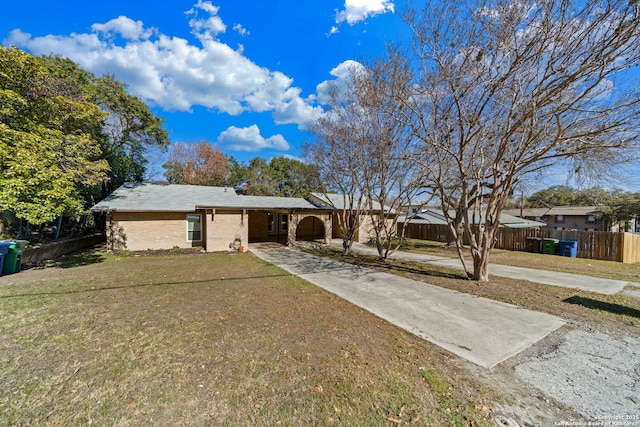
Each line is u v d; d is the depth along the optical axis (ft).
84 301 18.02
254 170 108.06
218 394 8.80
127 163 60.29
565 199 114.73
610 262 40.60
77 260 34.17
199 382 9.42
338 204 64.90
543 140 22.59
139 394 8.70
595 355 11.87
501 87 21.72
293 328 14.30
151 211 43.16
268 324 14.76
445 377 10.05
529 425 7.68
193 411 7.99
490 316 16.56
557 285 24.49
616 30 15.69
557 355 11.87
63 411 7.84
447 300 19.72
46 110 30.01
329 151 42.75
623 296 21.15
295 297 20.01
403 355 11.65
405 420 7.79
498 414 8.12
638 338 13.60
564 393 9.20
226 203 48.85
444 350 12.21
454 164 30.48
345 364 10.80
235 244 47.19
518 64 19.88
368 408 8.27
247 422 7.60
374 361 11.09
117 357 10.97
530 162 22.21
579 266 35.94
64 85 32.48
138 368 10.21
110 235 41.70
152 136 60.54
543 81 19.44
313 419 7.77
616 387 9.55
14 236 36.27
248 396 8.73
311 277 26.96
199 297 19.53
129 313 15.98
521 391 9.30
